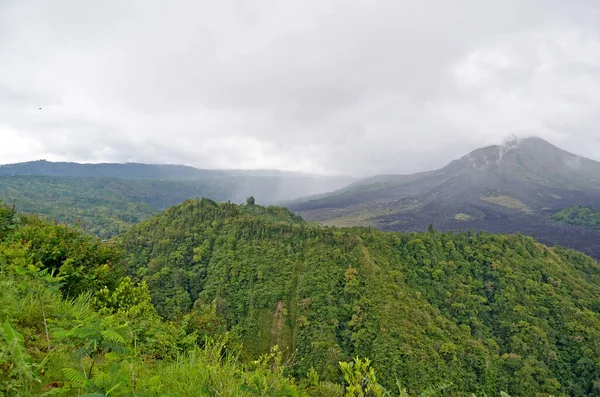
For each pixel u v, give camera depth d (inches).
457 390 1866.4
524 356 2244.1
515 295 2790.4
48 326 174.2
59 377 128.0
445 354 2054.6
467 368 2036.2
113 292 404.2
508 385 2004.2
